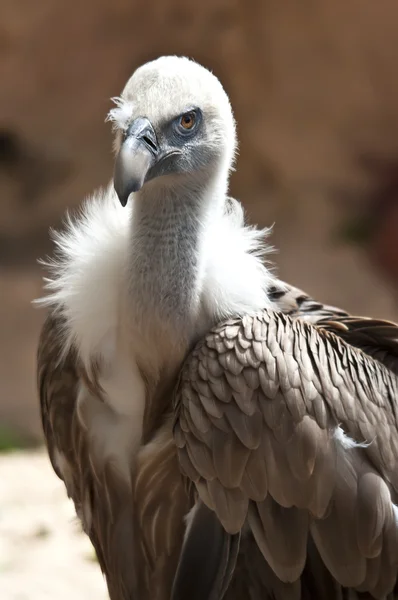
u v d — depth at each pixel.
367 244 28.19
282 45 29.34
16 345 23.05
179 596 8.02
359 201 29.84
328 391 8.02
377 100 29.36
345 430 8.07
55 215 29.44
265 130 29.97
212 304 8.24
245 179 30.33
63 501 14.62
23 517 14.00
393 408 8.60
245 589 8.49
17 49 28.62
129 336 8.16
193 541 8.07
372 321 9.12
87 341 8.34
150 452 8.51
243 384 7.90
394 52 28.91
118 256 8.23
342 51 29.11
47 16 28.41
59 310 8.94
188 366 8.15
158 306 8.04
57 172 30.28
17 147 30.42
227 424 7.89
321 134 29.80
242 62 29.64
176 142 8.05
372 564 8.21
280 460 7.85
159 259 8.05
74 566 12.66
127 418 8.62
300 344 8.13
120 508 8.82
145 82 8.13
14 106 29.59
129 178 7.57
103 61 29.34
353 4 28.64
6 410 19.72
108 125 29.95
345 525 8.03
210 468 7.92
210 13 29.19
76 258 8.46
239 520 7.95
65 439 9.08
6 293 25.64
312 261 27.27
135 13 28.94
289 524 8.01
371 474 8.09
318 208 29.69
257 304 8.41
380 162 29.78
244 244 8.59
